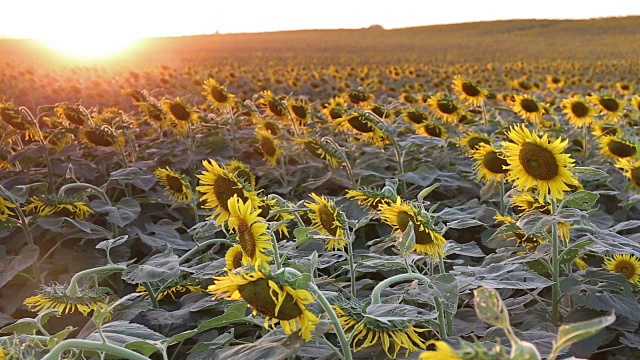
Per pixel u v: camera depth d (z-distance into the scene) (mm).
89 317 2518
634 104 4816
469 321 1967
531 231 1697
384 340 1399
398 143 3957
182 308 2209
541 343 1561
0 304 2732
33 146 3814
